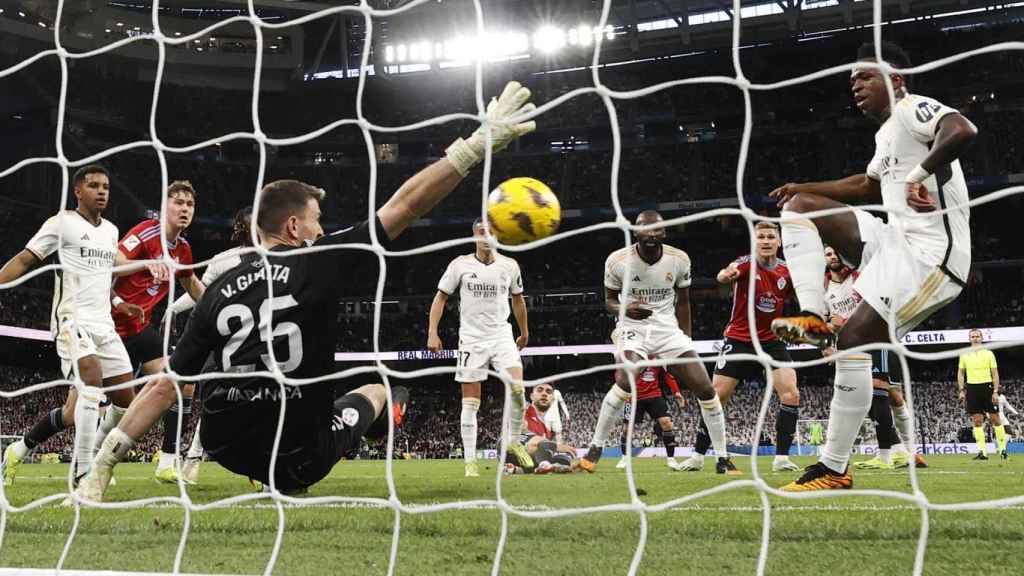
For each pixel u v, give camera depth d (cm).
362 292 3919
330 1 3588
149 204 3766
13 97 3522
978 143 3538
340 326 3838
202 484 667
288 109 4097
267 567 230
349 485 615
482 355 768
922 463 905
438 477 782
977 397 1246
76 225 593
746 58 3834
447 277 771
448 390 3666
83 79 3612
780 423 784
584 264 3900
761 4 3519
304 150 4144
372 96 4150
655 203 3803
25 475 1074
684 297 743
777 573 216
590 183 3906
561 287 3841
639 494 471
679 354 726
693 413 2933
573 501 430
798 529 279
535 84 4053
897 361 1141
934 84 3612
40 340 3134
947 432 2930
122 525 319
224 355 351
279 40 3884
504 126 309
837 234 421
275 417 359
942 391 3045
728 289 3747
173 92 3850
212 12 3781
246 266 354
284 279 346
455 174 323
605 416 769
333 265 348
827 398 3192
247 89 4000
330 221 4034
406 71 4075
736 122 3925
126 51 3609
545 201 311
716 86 3881
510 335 781
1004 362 3328
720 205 3719
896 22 3575
